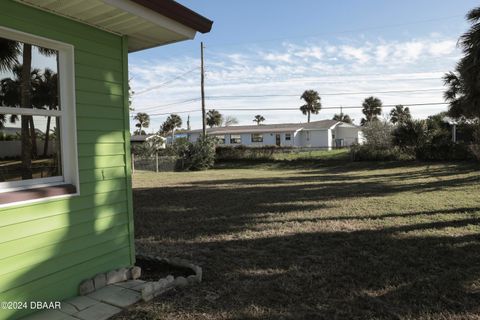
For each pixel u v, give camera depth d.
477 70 8.30
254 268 3.95
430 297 3.11
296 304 3.04
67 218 3.09
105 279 3.36
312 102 48.72
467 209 6.70
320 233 5.38
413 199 8.10
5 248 2.64
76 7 2.93
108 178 3.51
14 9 2.71
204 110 23.91
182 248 4.85
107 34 3.50
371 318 2.78
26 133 3.21
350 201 8.20
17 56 3.08
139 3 3.03
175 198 9.60
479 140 16.72
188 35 3.70
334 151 25.75
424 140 19.36
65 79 3.17
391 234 5.15
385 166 18.67
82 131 3.25
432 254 4.20
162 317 2.80
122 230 3.66
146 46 4.07
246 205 8.13
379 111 48.41
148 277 3.70
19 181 2.94
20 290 2.73
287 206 7.82
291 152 25.80
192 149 21.88
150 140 27.97
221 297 3.19
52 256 2.96
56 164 3.24
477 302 2.99
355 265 3.94
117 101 3.62
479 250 4.28
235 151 25.31
